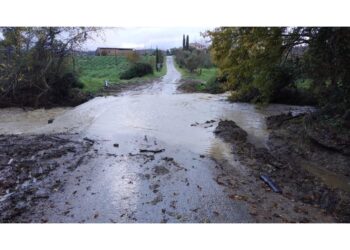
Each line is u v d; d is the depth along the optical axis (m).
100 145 9.53
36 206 5.68
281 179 7.26
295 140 10.16
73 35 19.64
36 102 17.53
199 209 5.63
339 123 9.49
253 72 12.06
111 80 30.97
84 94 20.12
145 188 6.46
